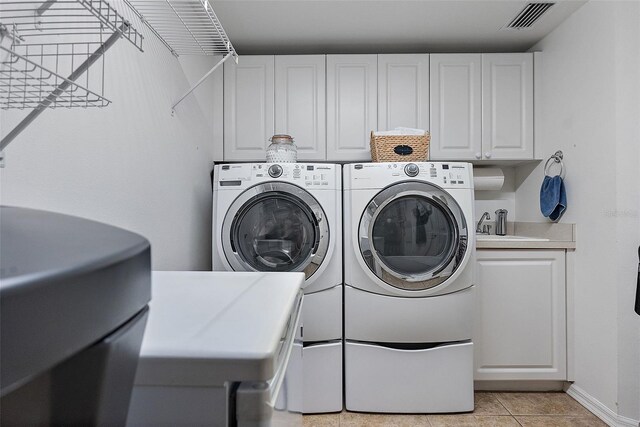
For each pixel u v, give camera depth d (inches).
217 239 78.1
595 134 79.6
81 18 42.1
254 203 78.5
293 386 34.2
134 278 14.8
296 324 37.4
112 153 49.3
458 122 100.3
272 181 78.1
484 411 80.2
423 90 100.3
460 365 79.0
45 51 36.8
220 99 100.5
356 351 79.9
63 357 11.3
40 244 13.5
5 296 9.8
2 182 32.5
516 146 100.0
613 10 74.1
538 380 88.1
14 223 16.2
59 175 39.3
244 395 21.9
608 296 76.2
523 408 81.4
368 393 79.4
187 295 34.5
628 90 72.5
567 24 89.0
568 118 88.4
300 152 100.7
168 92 68.2
